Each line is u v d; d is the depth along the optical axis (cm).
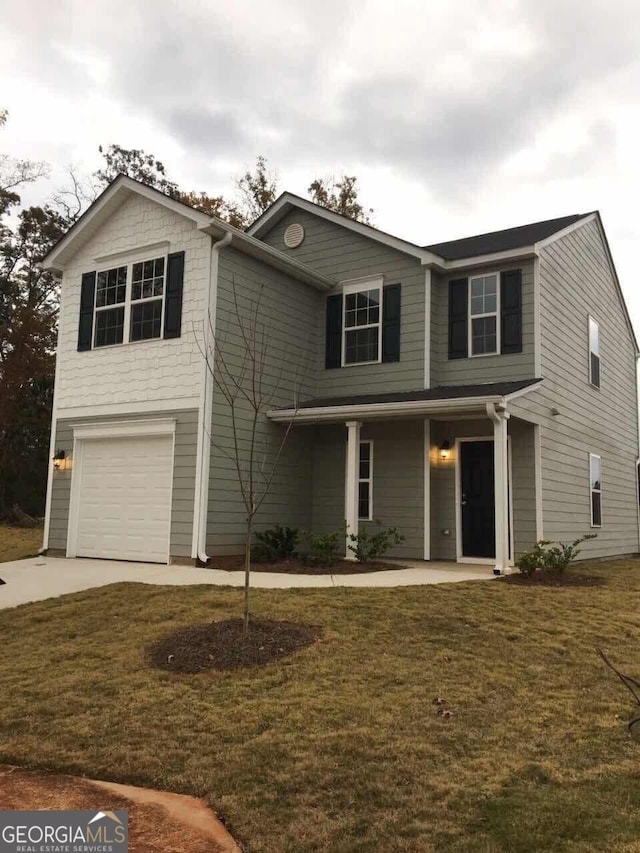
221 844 310
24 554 1358
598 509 1531
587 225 1536
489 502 1213
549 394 1253
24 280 2783
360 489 1299
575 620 714
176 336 1175
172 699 500
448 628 670
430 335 1289
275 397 1278
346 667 561
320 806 345
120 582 926
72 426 1297
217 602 761
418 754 405
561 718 468
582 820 323
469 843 304
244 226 2680
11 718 476
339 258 1417
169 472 1153
